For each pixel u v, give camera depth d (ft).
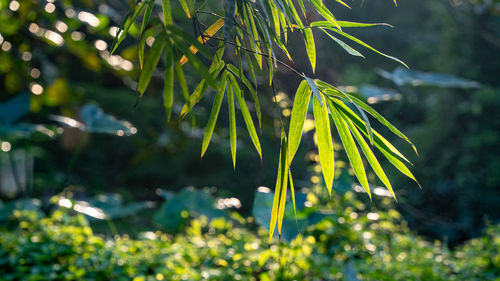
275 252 10.18
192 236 12.88
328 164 4.35
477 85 11.48
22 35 11.78
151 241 11.94
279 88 12.21
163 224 13.07
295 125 4.22
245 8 4.12
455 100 29.17
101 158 32.99
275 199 4.25
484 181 27.25
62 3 11.71
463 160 27.89
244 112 4.36
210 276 10.02
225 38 3.64
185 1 4.21
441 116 29.48
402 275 10.62
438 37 35.60
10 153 17.65
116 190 32.14
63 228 11.29
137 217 25.30
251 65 4.24
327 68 12.66
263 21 4.04
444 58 29.84
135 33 9.03
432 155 29.17
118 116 30.48
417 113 31.24
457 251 13.43
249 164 30.81
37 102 14.43
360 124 4.27
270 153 29.71
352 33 33.37
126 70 13.21
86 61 12.79
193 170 32.19
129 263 10.46
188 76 15.67
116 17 11.85
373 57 34.42
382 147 4.31
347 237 11.21
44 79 15.52
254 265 10.69
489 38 18.29
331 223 11.02
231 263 10.92
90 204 13.29
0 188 19.11
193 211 13.15
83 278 9.77
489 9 16.14
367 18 35.35
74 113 15.01
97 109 13.73
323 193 11.67
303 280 10.53
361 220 11.67
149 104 30.68
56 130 13.48
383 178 4.29
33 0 10.98
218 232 13.11
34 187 26.76
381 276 10.05
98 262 10.41
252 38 3.90
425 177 28.89
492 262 12.05
